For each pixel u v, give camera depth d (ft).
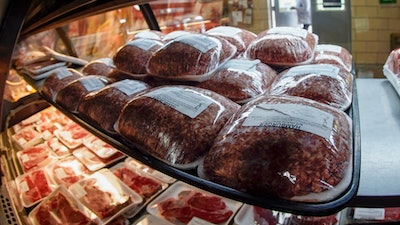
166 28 7.54
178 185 4.67
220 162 2.18
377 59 5.32
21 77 6.37
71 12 3.79
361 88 4.53
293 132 2.10
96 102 3.50
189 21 7.65
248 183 2.05
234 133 2.28
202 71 3.44
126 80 3.79
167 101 2.77
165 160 2.49
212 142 2.45
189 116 2.57
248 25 7.15
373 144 3.27
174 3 7.41
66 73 4.86
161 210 4.22
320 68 3.29
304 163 1.98
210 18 7.54
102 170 5.11
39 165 5.43
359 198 2.65
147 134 2.64
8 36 3.02
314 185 1.94
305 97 2.87
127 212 4.25
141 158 2.61
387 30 5.13
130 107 2.88
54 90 4.50
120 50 4.28
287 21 5.89
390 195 2.63
